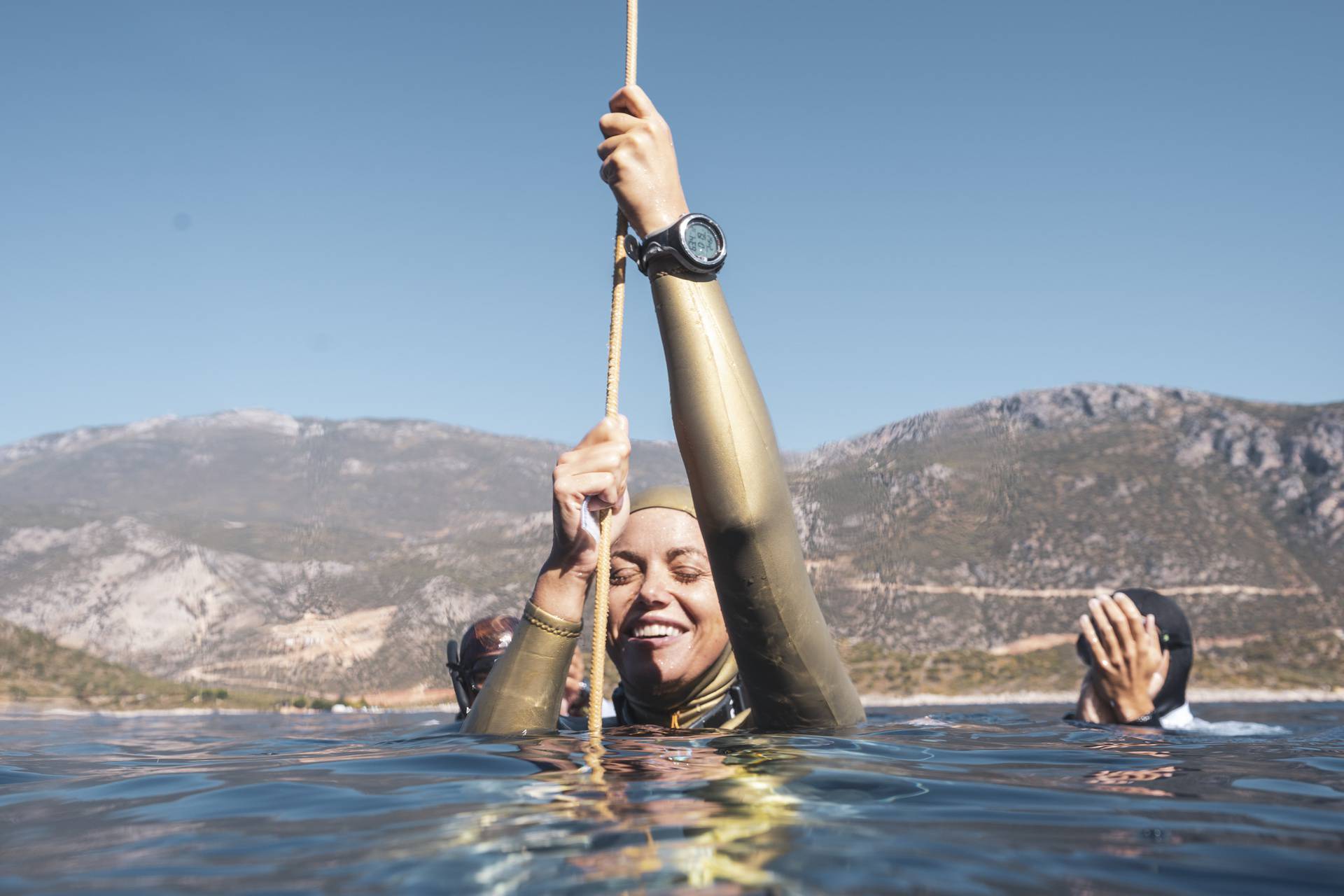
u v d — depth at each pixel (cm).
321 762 231
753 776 185
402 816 153
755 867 114
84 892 112
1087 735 335
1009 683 2664
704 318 237
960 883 108
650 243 240
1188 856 125
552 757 217
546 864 116
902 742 259
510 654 266
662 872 112
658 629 306
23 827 160
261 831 147
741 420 235
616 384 253
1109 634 397
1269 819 152
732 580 246
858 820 143
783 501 241
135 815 168
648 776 187
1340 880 114
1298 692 3422
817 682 266
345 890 108
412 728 456
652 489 325
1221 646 4278
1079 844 131
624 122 252
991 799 167
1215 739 325
